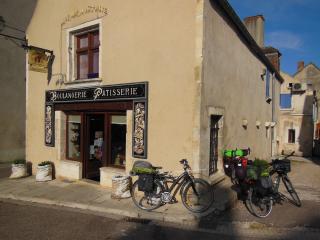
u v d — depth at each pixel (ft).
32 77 33.73
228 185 24.53
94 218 19.56
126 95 24.54
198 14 21.29
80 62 30.14
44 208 22.09
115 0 25.81
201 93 21.29
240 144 31.40
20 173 32.32
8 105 44.62
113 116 26.68
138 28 24.29
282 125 66.18
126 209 20.43
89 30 28.63
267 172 19.72
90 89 27.14
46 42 31.91
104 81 26.53
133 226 17.99
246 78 33.42
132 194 21.09
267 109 46.32
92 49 28.84
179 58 22.08
